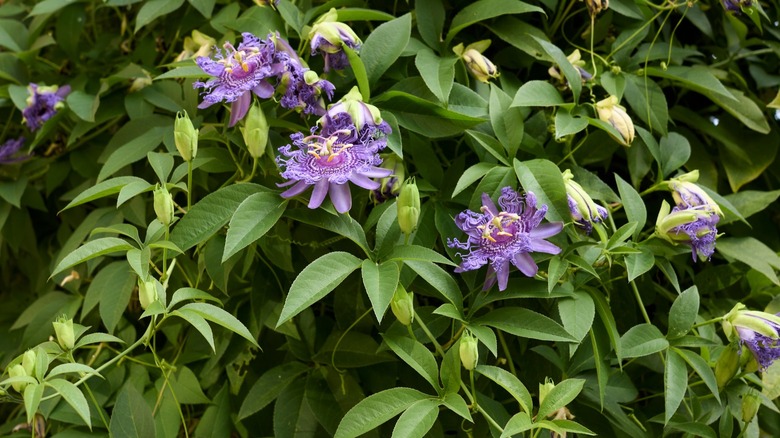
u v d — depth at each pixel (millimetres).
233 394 610
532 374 586
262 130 524
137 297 687
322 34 542
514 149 562
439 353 558
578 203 538
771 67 716
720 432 557
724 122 700
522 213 519
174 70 564
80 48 788
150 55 736
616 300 600
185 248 510
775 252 683
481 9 601
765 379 590
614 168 676
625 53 650
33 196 746
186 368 612
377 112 516
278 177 580
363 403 482
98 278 637
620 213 657
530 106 587
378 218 539
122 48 771
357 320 545
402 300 493
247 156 601
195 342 622
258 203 501
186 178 646
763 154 684
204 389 633
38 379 475
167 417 599
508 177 543
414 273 530
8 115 799
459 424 566
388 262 498
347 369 580
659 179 617
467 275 540
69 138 708
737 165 686
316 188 491
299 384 580
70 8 752
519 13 635
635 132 642
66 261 487
